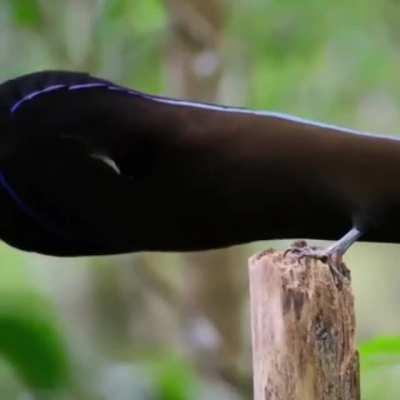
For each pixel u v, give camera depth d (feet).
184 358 53.47
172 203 23.90
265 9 56.90
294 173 23.54
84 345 41.75
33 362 39.42
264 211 23.80
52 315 39.91
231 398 53.31
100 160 23.84
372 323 67.72
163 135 23.67
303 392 23.50
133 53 53.72
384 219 23.71
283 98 57.98
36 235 24.58
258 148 23.50
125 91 23.94
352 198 23.54
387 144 23.44
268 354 23.76
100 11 50.57
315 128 23.65
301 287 23.57
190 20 53.67
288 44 57.52
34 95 23.97
